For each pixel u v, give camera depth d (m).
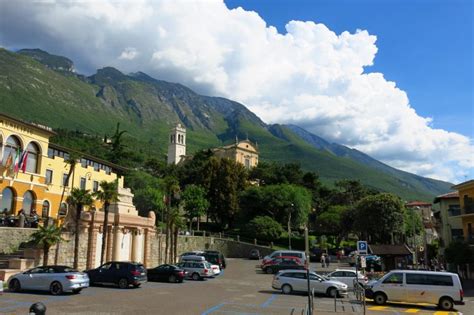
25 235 32.91
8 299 21.28
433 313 23.52
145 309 20.12
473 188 48.78
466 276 46.41
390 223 63.78
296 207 85.25
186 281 36.69
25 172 42.75
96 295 24.42
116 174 63.91
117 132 126.75
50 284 23.75
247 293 29.36
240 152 132.00
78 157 48.00
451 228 55.97
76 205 33.62
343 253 73.62
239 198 89.50
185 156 148.75
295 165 118.69
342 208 91.31
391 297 26.34
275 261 47.34
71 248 34.88
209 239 67.88
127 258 41.94
